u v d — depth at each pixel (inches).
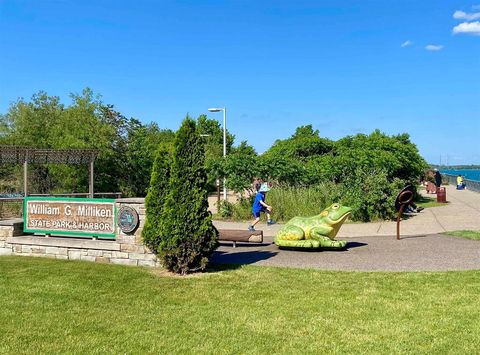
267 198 771.4
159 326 245.1
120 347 217.8
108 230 412.5
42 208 447.8
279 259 420.2
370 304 275.9
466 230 586.9
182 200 354.3
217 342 222.4
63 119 1164.5
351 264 392.5
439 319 246.5
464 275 341.4
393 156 920.3
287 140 1337.4
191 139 358.6
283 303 282.2
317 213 734.5
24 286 326.6
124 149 1246.3
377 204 716.0
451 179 2075.5
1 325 248.2
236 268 379.2
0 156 774.5
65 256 425.7
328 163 869.8
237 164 816.9
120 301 291.0
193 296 300.4
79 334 234.7
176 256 354.6
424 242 503.5
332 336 227.5
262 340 223.9
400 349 209.9
